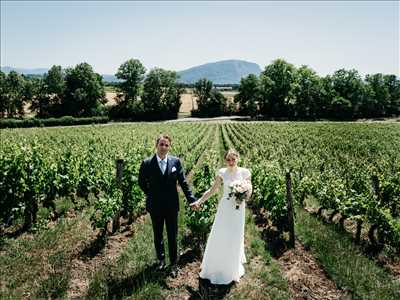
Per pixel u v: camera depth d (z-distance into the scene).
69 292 5.38
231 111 89.19
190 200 6.01
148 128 47.81
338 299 5.32
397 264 6.57
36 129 50.38
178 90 86.69
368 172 14.17
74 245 7.11
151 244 7.06
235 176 5.85
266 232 8.33
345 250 6.96
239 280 5.85
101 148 21.39
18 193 8.18
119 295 5.27
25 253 6.64
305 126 53.03
